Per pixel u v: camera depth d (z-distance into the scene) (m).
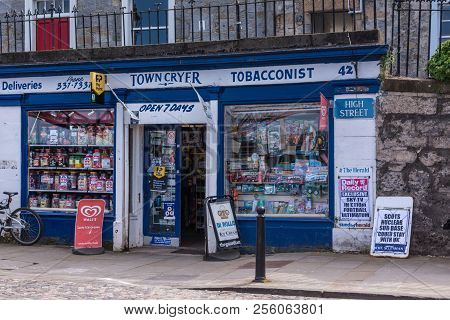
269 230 11.36
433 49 12.55
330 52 10.80
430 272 9.31
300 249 11.16
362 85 10.78
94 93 11.69
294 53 11.00
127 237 12.16
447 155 10.48
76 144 12.70
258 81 11.33
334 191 10.98
